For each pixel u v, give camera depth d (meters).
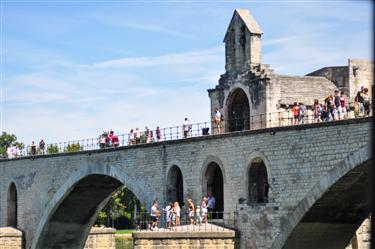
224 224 56.16
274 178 51.34
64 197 81.38
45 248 86.12
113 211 153.25
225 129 63.12
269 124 58.38
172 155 63.19
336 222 51.03
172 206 60.66
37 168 86.00
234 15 62.38
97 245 88.44
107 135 75.62
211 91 65.44
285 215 50.25
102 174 74.25
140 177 67.81
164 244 52.88
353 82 64.06
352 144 45.16
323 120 51.22
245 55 61.19
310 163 48.31
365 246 56.75
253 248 53.06
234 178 55.53
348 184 46.88
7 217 91.25
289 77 60.78
